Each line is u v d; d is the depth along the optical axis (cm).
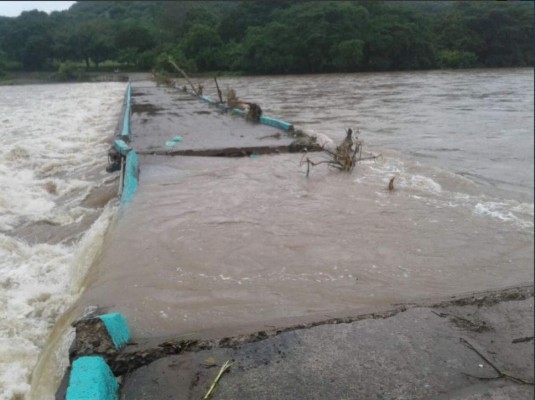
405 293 451
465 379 310
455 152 1085
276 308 422
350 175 865
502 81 3481
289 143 1114
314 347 347
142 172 892
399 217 652
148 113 1802
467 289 459
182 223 624
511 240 578
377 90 2950
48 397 341
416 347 343
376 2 6022
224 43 6259
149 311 418
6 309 469
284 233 592
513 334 358
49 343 406
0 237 644
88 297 443
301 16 5594
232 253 534
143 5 9950
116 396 303
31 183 931
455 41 5691
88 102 2547
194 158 1009
